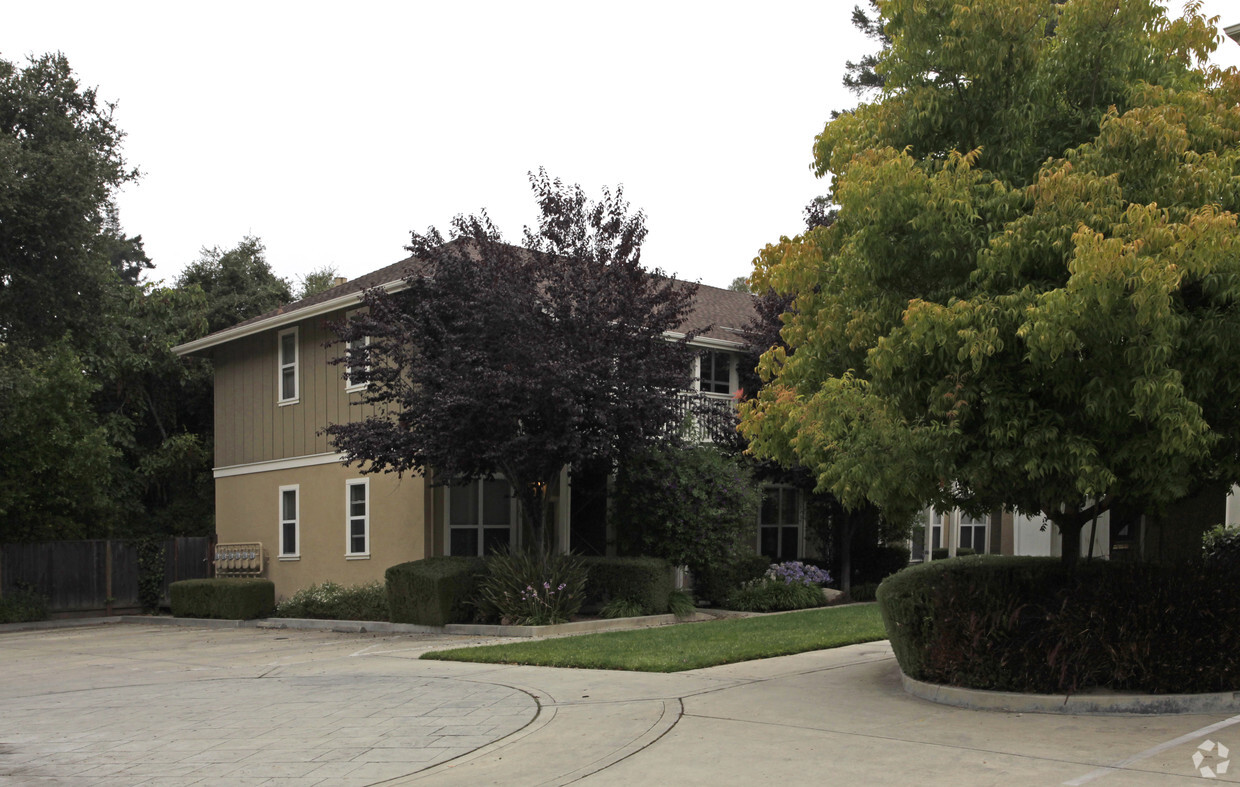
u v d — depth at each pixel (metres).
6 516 24.94
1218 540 12.59
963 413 7.86
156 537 27.16
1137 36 8.86
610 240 17.75
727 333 23.66
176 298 31.61
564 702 9.43
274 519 24.38
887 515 9.21
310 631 19.39
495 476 19.56
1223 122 8.44
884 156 8.53
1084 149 8.26
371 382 18.64
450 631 17.16
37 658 16.36
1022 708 8.42
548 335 16.42
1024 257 7.82
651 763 7.13
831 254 9.82
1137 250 7.03
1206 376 7.54
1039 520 25.00
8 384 21.62
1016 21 8.79
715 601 20.34
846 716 8.43
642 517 19.25
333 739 8.32
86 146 21.69
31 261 21.11
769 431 10.34
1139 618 8.40
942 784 6.30
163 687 11.85
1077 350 7.48
